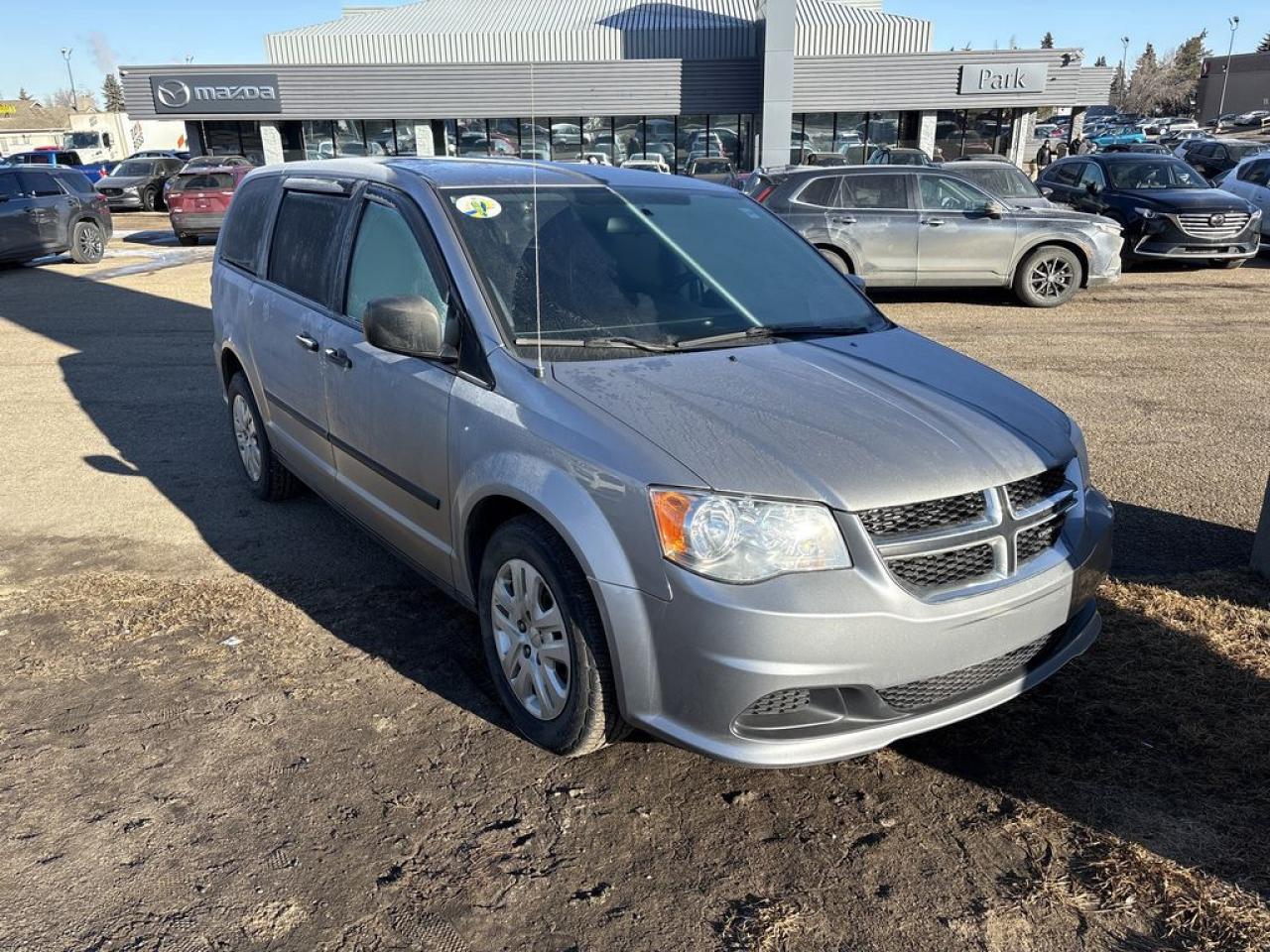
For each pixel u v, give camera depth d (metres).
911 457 2.73
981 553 2.74
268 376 4.75
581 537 2.69
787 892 2.53
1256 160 16.22
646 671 2.67
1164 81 94.31
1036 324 10.34
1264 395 7.37
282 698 3.40
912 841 2.71
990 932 2.39
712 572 2.52
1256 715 3.23
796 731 2.61
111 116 77.62
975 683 2.83
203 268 15.55
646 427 2.75
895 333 3.82
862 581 2.54
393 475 3.67
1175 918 2.41
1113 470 5.75
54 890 2.52
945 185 11.37
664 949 2.34
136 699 3.40
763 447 2.69
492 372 3.13
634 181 4.17
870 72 30.66
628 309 3.47
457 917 2.44
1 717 3.29
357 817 2.80
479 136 32.88
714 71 31.03
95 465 6.07
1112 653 3.63
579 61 31.12
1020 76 30.56
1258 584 4.18
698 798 2.89
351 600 4.16
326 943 2.36
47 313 11.45
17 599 4.19
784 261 4.08
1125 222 14.07
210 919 2.43
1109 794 2.88
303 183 4.67
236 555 4.65
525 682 3.11
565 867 2.62
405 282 3.65
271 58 36.19
